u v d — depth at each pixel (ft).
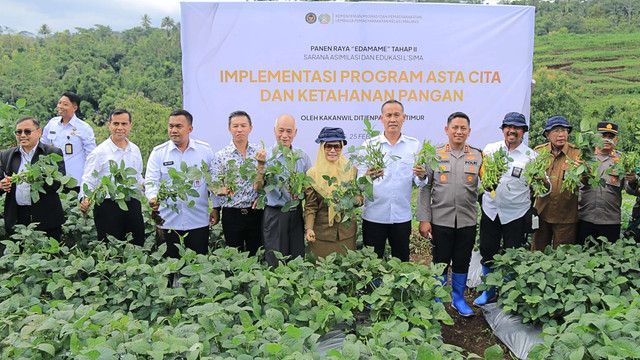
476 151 17.79
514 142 17.94
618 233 19.17
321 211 17.16
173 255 17.71
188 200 17.51
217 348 11.82
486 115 25.73
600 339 11.75
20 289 15.06
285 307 13.83
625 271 16.17
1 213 20.30
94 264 15.89
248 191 17.63
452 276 18.45
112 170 16.08
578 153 18.40
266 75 24.58
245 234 18.25
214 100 24.49
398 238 17.65
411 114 25.45
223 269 15.47
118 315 12.25
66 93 24.23
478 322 18.12
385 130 17.70
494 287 18.60
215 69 24.36
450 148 17.60
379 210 17.43
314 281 14.61
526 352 15.42
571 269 16.12
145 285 14.32
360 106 25.13
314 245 17.34
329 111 25.05
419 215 17.89
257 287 13.71
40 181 17.29
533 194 18.65
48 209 18.70
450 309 18.95
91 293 14.78
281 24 24.38
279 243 16.88
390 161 17.34
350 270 15.42
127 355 10.09
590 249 17.43
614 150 19.47
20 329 12.34
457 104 25.54
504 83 25.59
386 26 24.77
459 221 17.46
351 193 16.02
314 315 13.76
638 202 19.90
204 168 16.38
